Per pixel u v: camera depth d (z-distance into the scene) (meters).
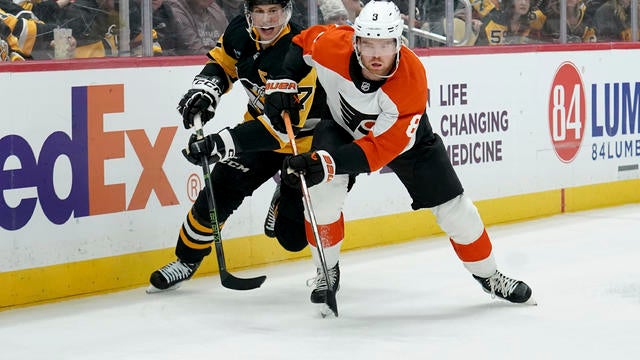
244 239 13.45
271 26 10.62
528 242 14.95
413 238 15.48
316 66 9.98
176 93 12.66
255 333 9.95
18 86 11.17
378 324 10.27
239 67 11.23
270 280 12.60
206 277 12.83
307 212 10.52
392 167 10.54
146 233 12.41
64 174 11.60
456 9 15.97
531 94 16.98
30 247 11.35
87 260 11.87
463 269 13.12
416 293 11.73
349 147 9.72
